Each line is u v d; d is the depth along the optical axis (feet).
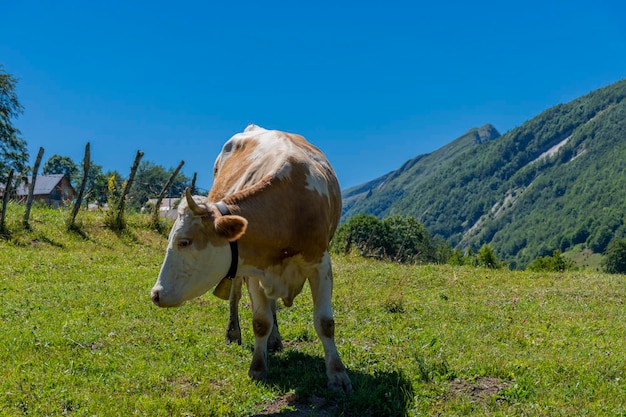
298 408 21.33
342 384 22.59
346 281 46.75
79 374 23.62
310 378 23.61
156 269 49.01
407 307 37.70
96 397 21.31
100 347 27.20
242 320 33.04
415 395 22.15
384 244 189.26
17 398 20.83
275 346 27.99
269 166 23.73
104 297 36.22
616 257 301.84
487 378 23.94
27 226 57.82
